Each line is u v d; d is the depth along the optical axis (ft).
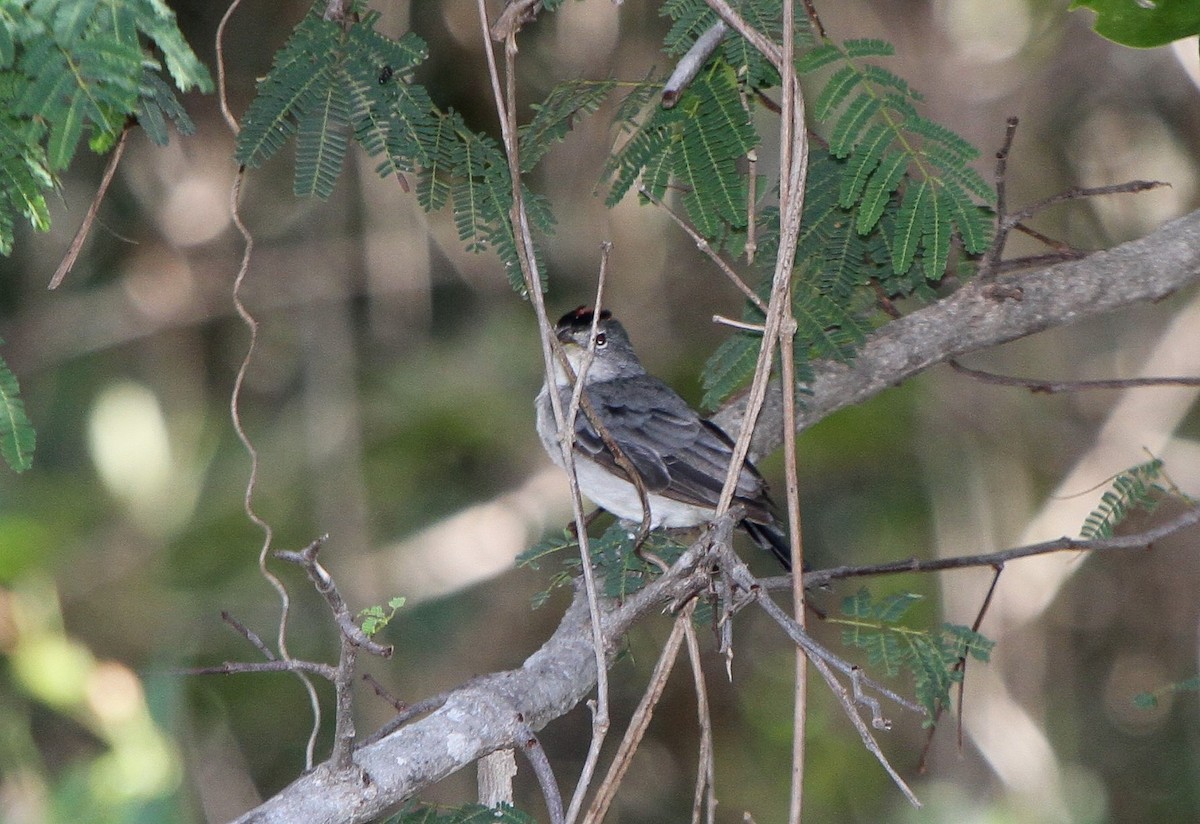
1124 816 47.98
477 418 49.01
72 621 44.45
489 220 25.25
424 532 48.11
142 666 42.52
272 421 49.93
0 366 21.07
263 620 45.60
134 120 24.17
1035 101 46.50
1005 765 44.09
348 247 49.57
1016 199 46.39
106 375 48.67
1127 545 25.46
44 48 18.90
